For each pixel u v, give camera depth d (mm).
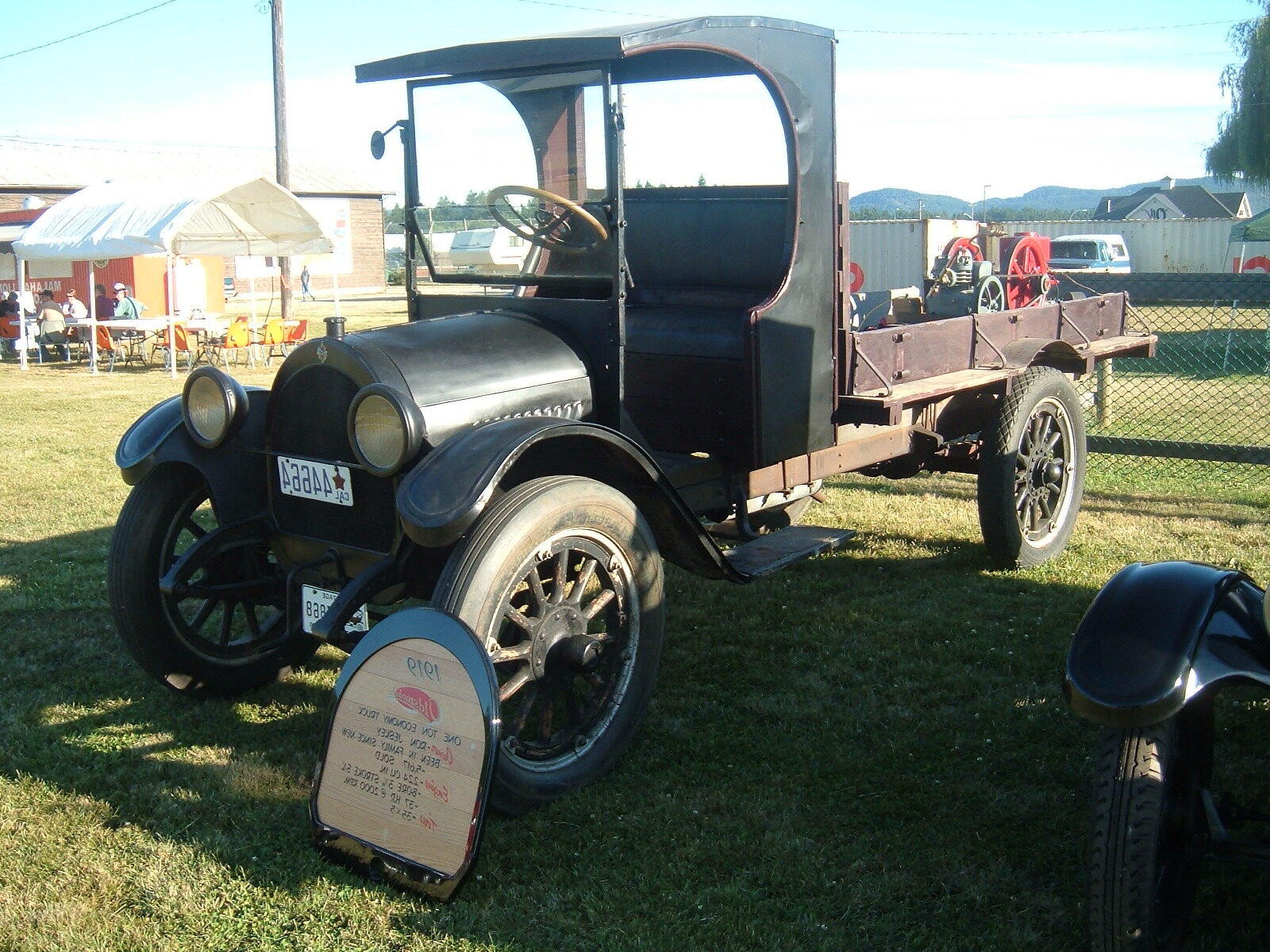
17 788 3072
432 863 2523
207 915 2479
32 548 5500
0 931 2428
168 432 3439
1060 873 2605
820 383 4035
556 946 2375
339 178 35312
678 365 4016
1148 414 8805
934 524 5680
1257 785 2957
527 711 2949
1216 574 2287
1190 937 2338
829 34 3887
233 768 3176
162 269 18797
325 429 3230
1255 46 22203
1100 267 23203
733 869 2654
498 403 3170
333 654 4105
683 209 4488
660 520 3320
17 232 18094
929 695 3607
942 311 6355
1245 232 19234
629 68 4297
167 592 3316
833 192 3971
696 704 3586
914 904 2504
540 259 3570
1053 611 4355
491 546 2750
